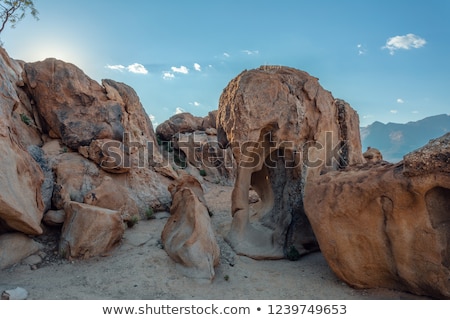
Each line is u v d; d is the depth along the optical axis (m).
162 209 11.11
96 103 11.88
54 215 8.22
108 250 7.66
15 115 10.75
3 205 6.38
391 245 5.72
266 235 8.75
